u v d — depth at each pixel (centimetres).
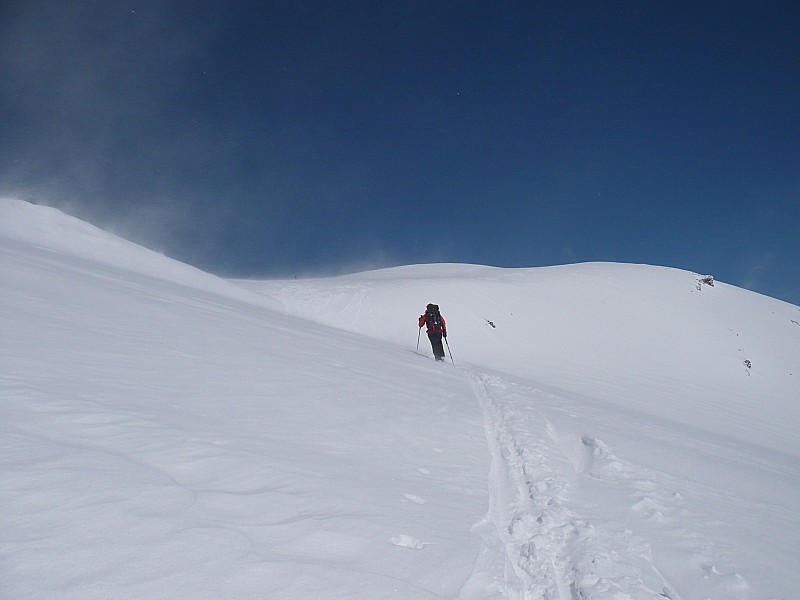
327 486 326
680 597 294
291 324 1405
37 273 866
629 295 3628
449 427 600
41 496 233
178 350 623
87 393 392
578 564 308
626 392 2042
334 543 252
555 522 372
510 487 439
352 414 546
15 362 423
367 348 1302
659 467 571
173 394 450
